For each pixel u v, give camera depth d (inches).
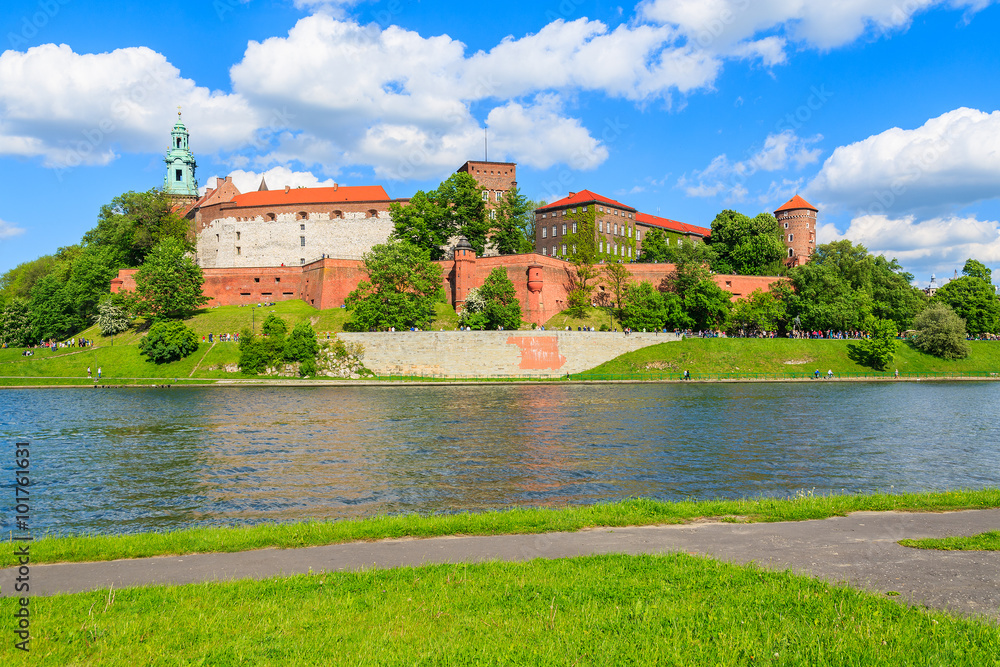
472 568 522.9
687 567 518.6
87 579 522.0
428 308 3644.2
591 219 5078.7
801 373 3442.4
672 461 1381.6
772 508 751.1
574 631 396.2
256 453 1473.9
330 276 4033.0
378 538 641.0
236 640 385.7
